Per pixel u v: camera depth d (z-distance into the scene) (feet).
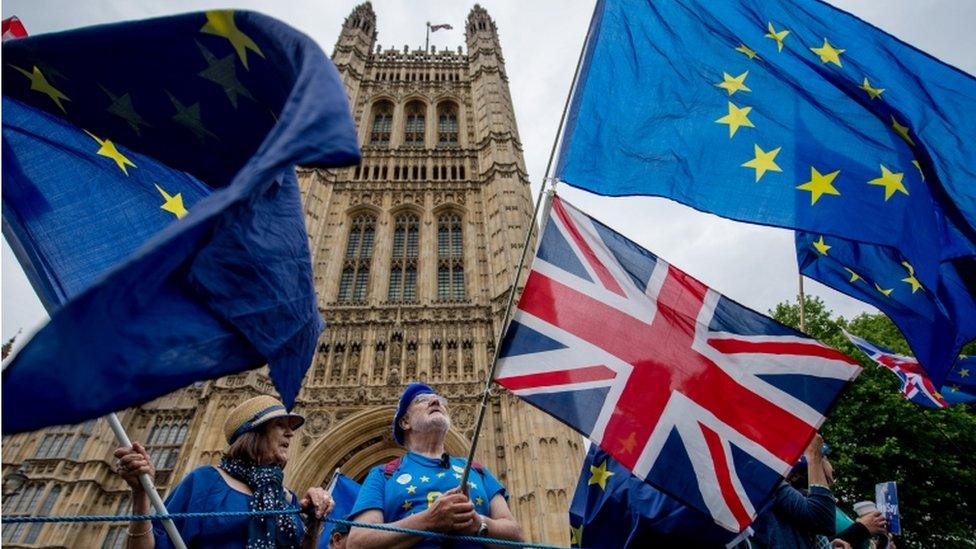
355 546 13.26
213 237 9.71
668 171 20.01
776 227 19.02
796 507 18.04
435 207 122.21
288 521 13.67
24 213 12.91
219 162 13.26
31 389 5.98
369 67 167.12
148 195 14.29
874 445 63.46
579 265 19.42
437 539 13.21
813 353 18.20
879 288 23.36
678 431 17.03
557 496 69.92
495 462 77.87
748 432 17.15
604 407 17.15
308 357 11.28
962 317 20.53
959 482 61.82
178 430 85.51
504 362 17.24
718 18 22.43
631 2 22.66
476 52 168.45
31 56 12.93
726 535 16.85
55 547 70.18
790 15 21.74
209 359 8.63
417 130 150.00
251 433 14.97
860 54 20.57
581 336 18.13
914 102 19.77
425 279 105.81
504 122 140.77
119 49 12.71
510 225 111.34
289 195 11.98
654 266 19.84
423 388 18.13
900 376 41.75
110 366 6.93
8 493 75.36
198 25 11.98
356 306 100.32
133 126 13.53
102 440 83.05
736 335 18.65
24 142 13.64
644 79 21.49
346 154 8.18
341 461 82.43
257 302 10.02
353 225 119.44
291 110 8.77
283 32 10.64
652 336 18.47
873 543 24.59
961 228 19.17
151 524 12.01
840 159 19.83
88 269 12.86
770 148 20.21
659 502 18.48
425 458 15.88
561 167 19.74
